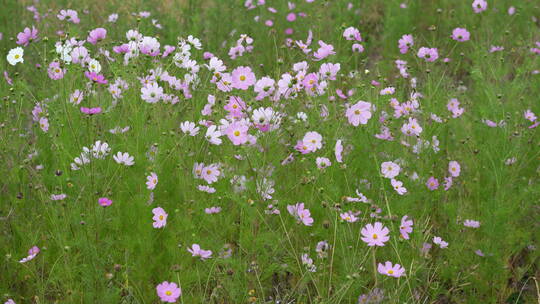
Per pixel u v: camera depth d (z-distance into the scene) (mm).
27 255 3188
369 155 3441
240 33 5027
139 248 3195
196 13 4867
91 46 4586
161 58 4000
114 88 3568
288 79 3486
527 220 3578
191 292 3113
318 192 3271
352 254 3162
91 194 3188
